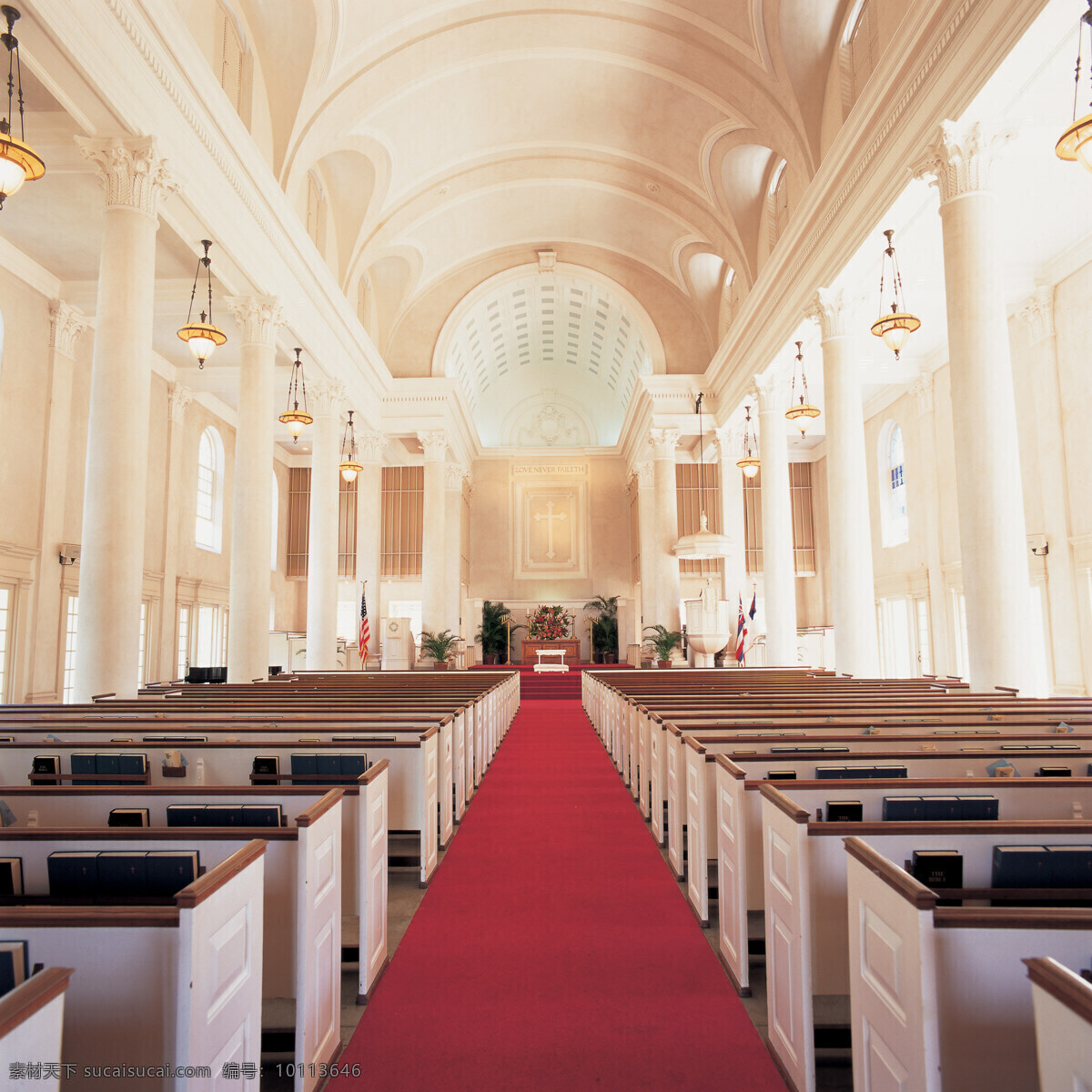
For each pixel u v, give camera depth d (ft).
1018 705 21.36
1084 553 40.70
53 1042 5.06
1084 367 40.60
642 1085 9.09
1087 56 22.98
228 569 63.62
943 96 26.03
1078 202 36.73
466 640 82.89
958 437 26.12
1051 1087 5.05
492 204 59.00
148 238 26.55
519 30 40.98
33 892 8.71
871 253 33.76
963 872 8.63
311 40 35.06
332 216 50.14
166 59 26.86
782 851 9.53
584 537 91.45
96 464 25.53
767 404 49.85
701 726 16.97
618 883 16.24
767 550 49.37
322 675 43.19
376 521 63.26
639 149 50.42
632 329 72.74
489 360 87.25
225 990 7.07
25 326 39.06
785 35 35.17
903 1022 6.64
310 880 8.90
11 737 17.38
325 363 47.26
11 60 20.93
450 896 15.39
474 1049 9.82
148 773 15.80
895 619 63.93
